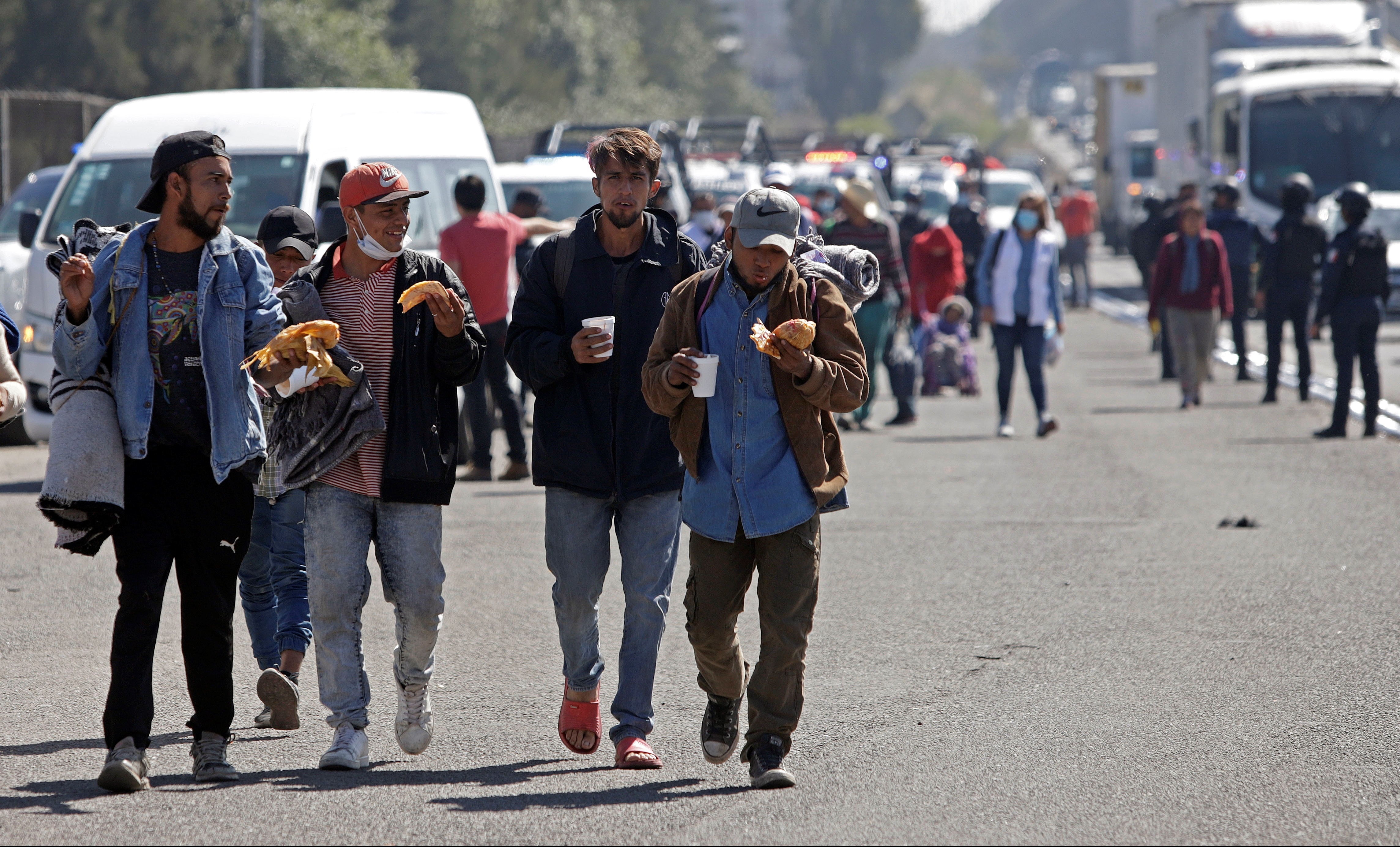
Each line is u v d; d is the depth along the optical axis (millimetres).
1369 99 91438
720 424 16875
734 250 16953
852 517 34156
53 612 25969
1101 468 40656
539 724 19719
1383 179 90688
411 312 17625
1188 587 26922
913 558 29781
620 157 17547
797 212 16750
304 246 21125
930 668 22062
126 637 16625
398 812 16016
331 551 17609
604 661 21844
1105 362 71000
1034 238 46219
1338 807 16047
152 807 16172
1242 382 61750
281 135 41156
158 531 16781
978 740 18609
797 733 19016
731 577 17141
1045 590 26906
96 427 16422
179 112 42438
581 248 17828
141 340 16562
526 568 29234
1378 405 45750
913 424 50938
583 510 17766
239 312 16844
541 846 14930
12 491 38875
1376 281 45156
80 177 42781
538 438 17891
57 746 18656
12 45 127750
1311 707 19859
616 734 17891
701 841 15078
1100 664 22109
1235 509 34469
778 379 16828
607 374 17750
